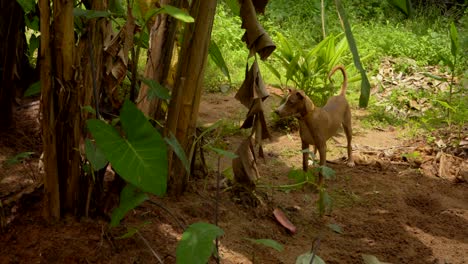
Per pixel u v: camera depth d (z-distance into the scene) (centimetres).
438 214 405
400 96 682
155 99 339
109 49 297
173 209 337
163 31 328
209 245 220
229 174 377
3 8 407
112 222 256
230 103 636
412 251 348
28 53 517
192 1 327
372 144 540
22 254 276
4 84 423
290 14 980
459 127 571
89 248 282
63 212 299
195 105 344
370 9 1066
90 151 260
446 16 1059
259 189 402
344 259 329
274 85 620
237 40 845
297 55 571
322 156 409
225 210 352
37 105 489
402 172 475
